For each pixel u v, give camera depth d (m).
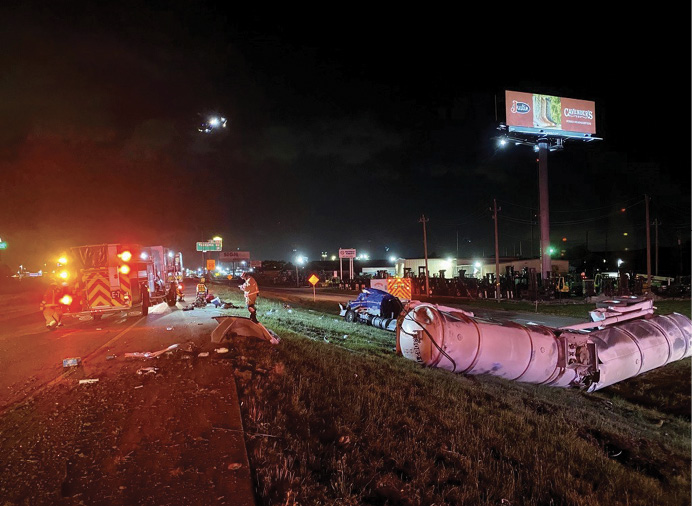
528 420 8.90
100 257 15.87
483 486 5.56
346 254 72.44
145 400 6.11
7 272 46.16
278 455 4.70
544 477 6.16
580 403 11.88
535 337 12.69
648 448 9.06
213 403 5.93
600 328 14.47
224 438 4.86
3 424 5.40
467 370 12.39
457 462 6.02
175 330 12.68
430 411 7.86
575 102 50.28
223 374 7.35
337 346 14.11
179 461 4.34
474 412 8.52
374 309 23.84
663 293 41.62
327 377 8.52
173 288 22.84
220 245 86.50
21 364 8.94
